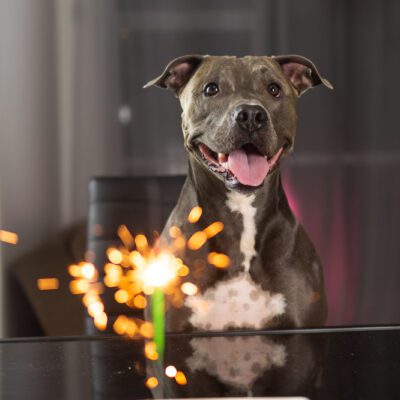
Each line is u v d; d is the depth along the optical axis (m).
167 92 4.81
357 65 5.11
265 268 1.97
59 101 4.26
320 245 5.12
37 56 3.93
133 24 4.78
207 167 1.94
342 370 1.05
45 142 4.02
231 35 4.93
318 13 5.05
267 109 1.97
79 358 1.14
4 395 0.99
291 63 2.17
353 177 5.14
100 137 4.59
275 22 5.00
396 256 5.14
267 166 1.88
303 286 2.00
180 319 1.98
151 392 0.99
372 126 5.13
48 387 1.02
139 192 2.42
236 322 1.98
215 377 1.03
